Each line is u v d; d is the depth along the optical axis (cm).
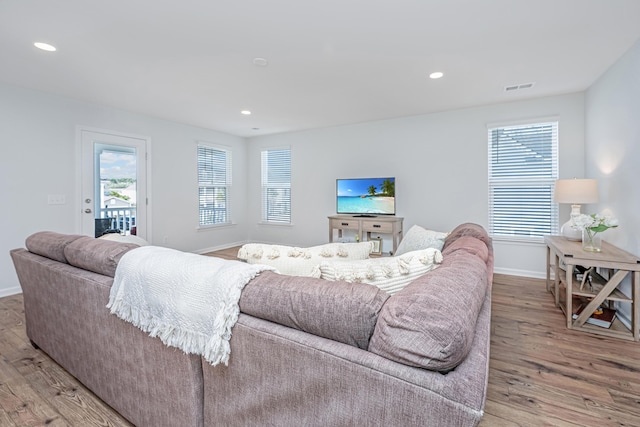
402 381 70
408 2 188
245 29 217
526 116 380
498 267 406
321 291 89
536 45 242
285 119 473
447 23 211
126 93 349
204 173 545
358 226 468
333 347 81
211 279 105
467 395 64
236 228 613
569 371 187
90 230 387
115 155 412
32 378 180
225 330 99
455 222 429
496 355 206
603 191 300
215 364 98
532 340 226
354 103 389
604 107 297
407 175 462
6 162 320
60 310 175
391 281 121
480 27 216
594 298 238
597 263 233
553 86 333
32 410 154
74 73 292
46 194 349
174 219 492
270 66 277
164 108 410
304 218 564
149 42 234
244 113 437
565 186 301
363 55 257
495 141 404
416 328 71
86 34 222
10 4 186
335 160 525
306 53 253
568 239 304
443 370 70
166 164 478
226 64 273
